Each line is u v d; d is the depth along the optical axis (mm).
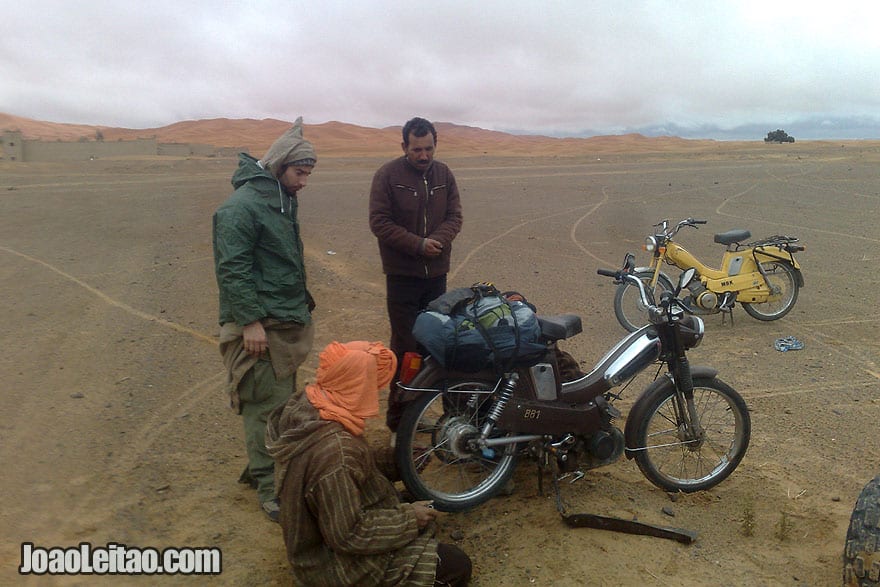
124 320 7961
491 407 4059
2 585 3436
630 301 7973
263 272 3934
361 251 12352
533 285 9992
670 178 27438
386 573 3023
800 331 7855
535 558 3750
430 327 3807
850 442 5133
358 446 2982
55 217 15945
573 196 21172
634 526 3936
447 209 5027
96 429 5211
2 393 5805
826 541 3918
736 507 4293
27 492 4309
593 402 4223
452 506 4012
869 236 13930
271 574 3611
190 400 5785
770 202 19453
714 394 5051
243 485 4492
